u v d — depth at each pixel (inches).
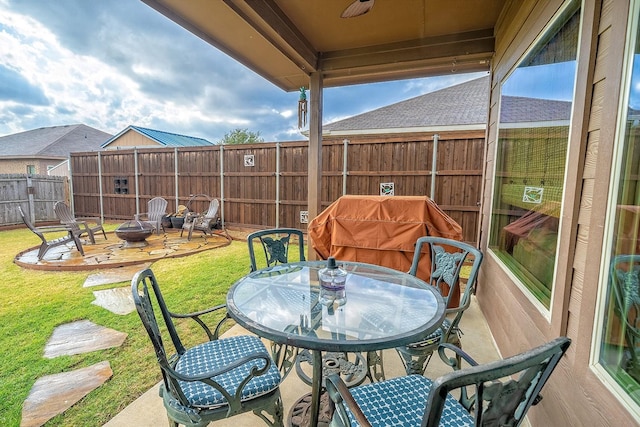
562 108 63.0
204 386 55.4
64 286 156.6
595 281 45.4
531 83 84.0
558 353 33.2
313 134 158.9
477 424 32.4
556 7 66.6
